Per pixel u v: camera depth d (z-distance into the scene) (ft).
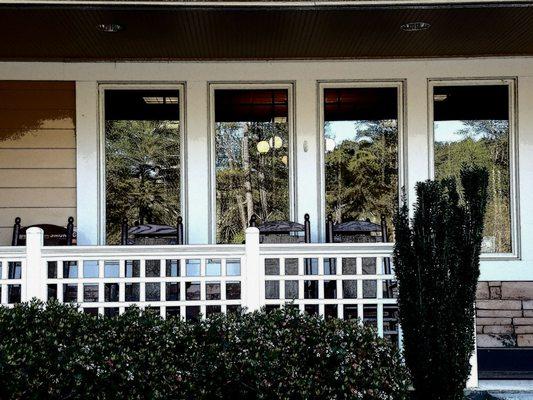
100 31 16.58
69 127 20.21
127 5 14.23
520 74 20.39
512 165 20.47
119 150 20.48
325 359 11.09
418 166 20.44
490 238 20.56
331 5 14.32
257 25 16.11
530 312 19.81
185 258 14.03
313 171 20.42
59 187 20.15
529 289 20.38
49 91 20.16
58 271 13.99
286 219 20.54
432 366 11.88
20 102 20.12
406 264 12.11
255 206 20.57
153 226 17.84
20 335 10.68
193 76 20.35
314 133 20.43
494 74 20.39
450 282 11.84
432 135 20.48
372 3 14.21
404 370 11.45
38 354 10.17
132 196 20.45
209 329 11.63
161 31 16.63
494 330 18.78
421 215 11.98
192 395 11.10
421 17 15.43
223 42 17.98
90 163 20.13
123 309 14.01
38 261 13.92
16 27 16.10
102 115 20.30
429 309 11.87
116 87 20.34
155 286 17.16
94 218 20.10
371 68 20.43
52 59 19.94
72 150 20.21
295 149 20.44
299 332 11.48
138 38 17.42
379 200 20.63
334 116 20.68
